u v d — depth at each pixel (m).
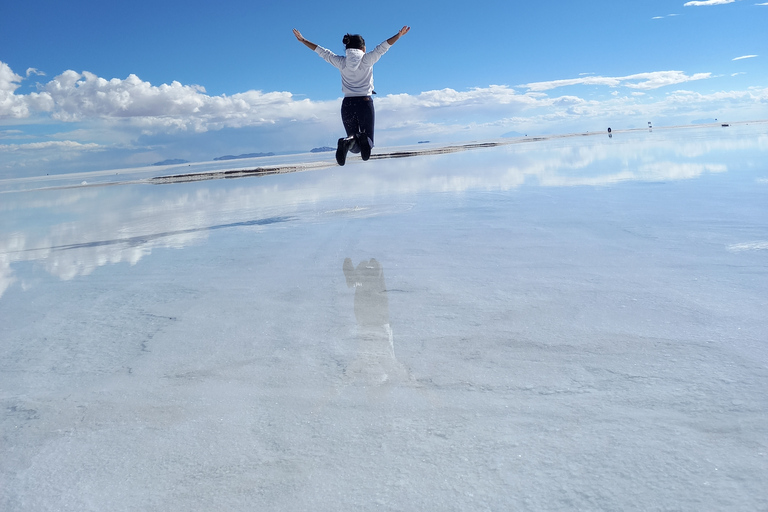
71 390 1.40
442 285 2.13
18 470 1.05
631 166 7.12
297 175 10.97
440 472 0.95
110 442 1.13
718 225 2.84
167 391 1.35
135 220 5.26
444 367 1.38
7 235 4.92
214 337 1.72
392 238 3.20
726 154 8.09
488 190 5.40
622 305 1.75
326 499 0.90
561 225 3.22
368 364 1.43
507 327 1.63
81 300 2.33
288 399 1.27
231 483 0.96
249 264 2.79
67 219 5.96
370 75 4.54
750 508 0.81
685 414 1.08
